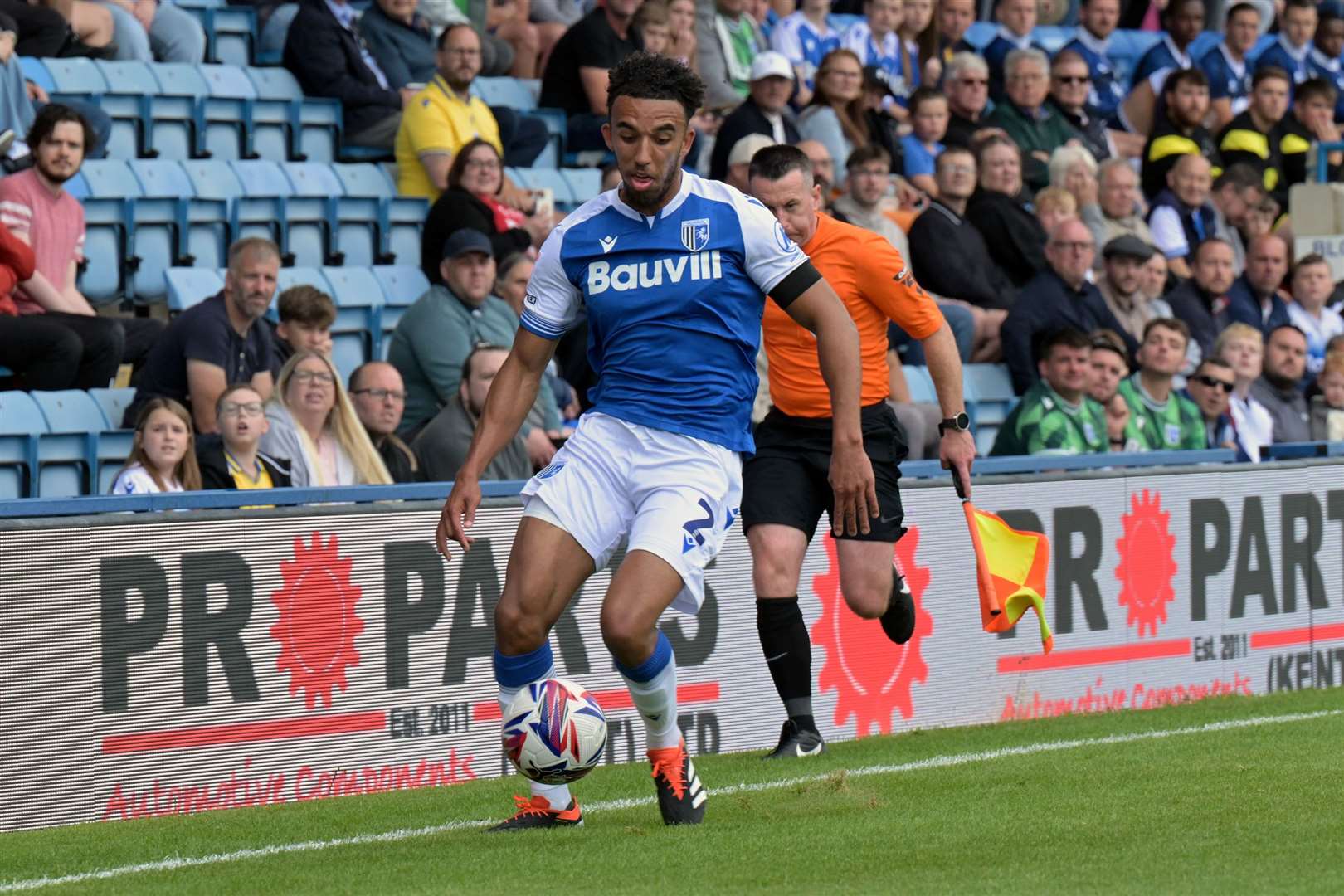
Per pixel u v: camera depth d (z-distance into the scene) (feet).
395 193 128.57
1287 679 99.09
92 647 63.41
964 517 86.69
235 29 134.41
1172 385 127.65
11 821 61.67
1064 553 89.71
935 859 49.88
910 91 159.02
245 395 85.15
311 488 71.97
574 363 112.57
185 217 115.24
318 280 114.11
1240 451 125.29
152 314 115.14
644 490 52.85
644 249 52.60
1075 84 152.87
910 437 110.63
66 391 96.37
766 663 79.05
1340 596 101.45
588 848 52.13
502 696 54.19
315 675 68.28
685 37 140.15
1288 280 144.25
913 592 84.74
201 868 52.54
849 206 125.29
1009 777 65.41
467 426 94.58
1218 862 48.83
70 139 102.63
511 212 118.62
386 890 47.14
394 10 134.51
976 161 134.21
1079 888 45.47
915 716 84.84
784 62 129.39
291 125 128.16
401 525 70.59
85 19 122.52
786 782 65.31
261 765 66.95
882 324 71.72
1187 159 149.18
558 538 52.60
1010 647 88.07
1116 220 144.56
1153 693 93.30
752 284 53.21
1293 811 56.54
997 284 130.52
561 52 139.44
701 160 137.49
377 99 130.93
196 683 65.51
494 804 63.77
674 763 55.57
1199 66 173.47
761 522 71.92
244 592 66.59
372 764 69.67
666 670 53.62
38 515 63.10
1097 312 125.08
